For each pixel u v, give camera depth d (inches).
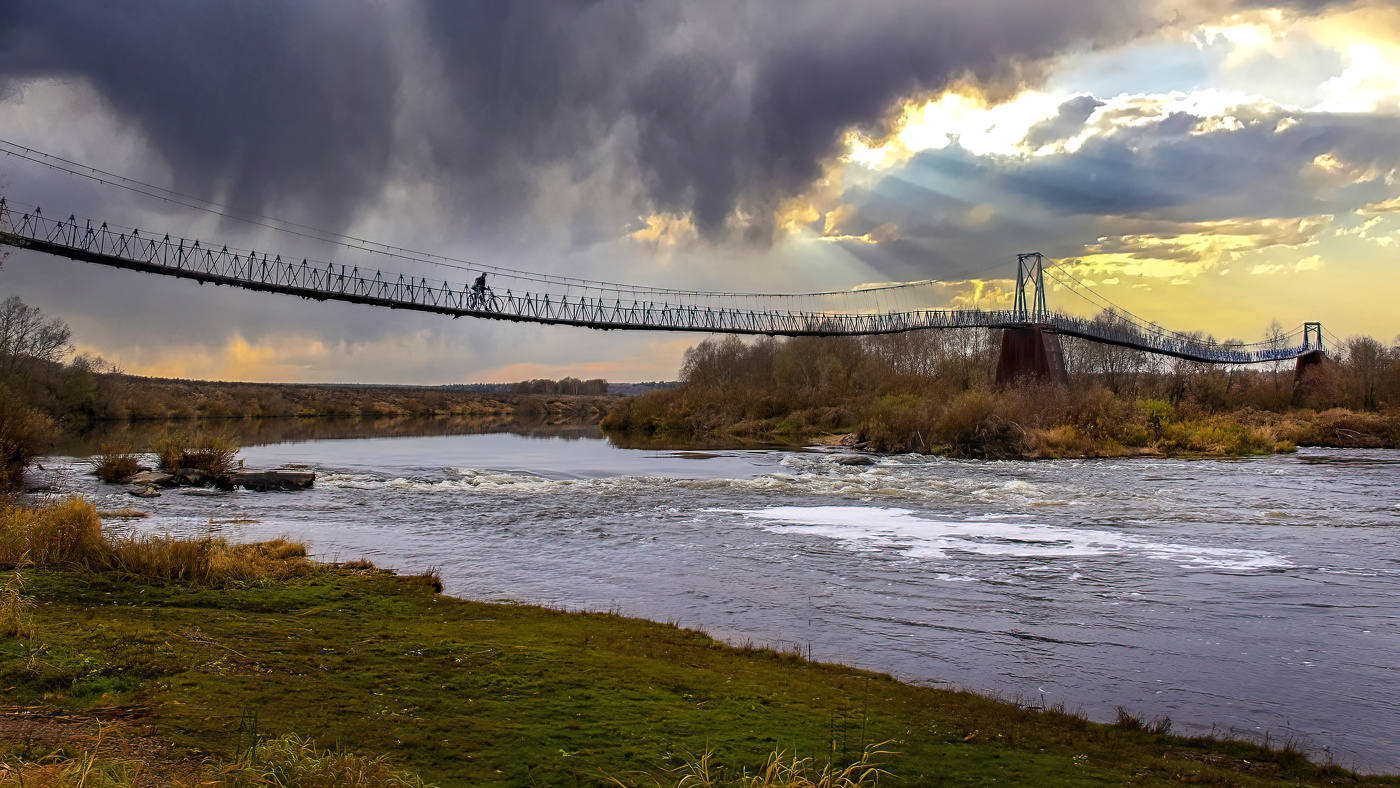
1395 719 456.1
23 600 520.1
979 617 650.8
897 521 1122.7
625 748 338.0
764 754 339.6
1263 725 445.1
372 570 776.9
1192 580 783.7
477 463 2081.7
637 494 1413.6
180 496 1315.2
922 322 4072.3
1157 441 2437.3
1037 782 335.9
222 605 581.0
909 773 335.0
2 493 996.6
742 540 973.8
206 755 305.3
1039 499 1360.7
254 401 5580.7
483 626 560.4
